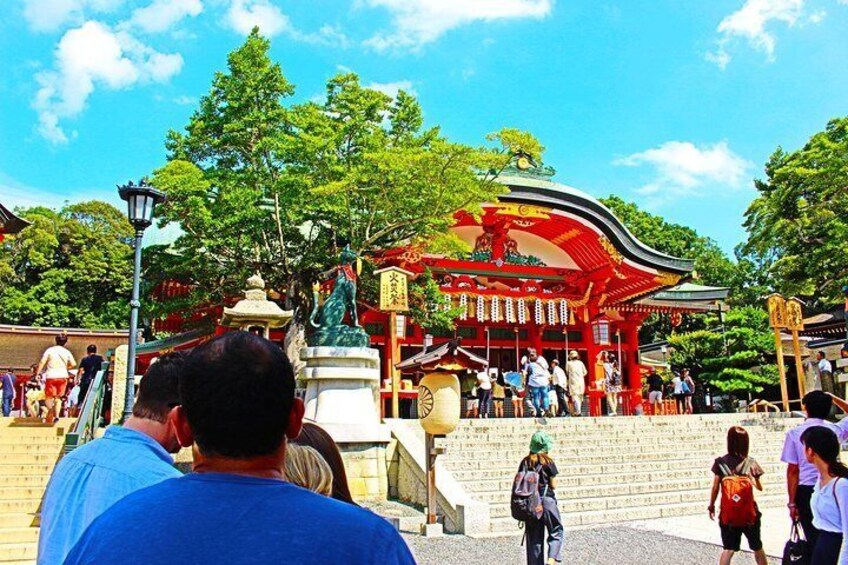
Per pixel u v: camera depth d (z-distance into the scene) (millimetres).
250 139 22391
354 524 1643
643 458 17328
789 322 24188
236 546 1526
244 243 21344
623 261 29422
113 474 2773
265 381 1834
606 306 31719
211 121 22578
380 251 23750
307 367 14359
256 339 1941
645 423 20500
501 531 11438
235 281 22875
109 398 17812
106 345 29984
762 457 18812
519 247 30953
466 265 29375
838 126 30656
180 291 25062
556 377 23359
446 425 11219
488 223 29609
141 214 12125
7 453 13102
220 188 21469
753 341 31594
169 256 22609
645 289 30422
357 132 22156
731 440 7523
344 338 14469
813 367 28656
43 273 41781
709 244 55531
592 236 29047
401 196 20844
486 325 31094
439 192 20375
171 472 2924
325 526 1604
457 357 11297
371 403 14320
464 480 14219
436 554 9703
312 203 21031
